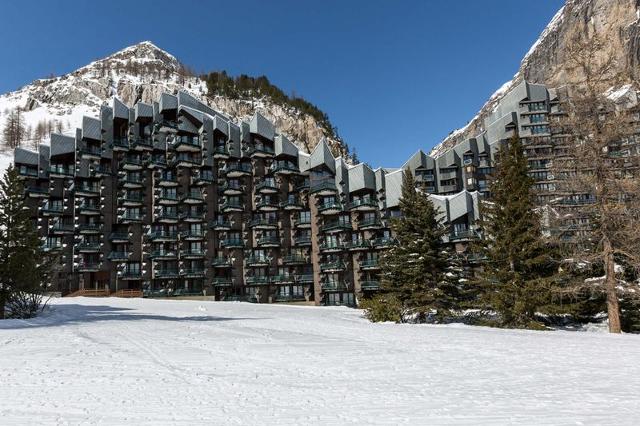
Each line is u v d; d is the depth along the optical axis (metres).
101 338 16.50
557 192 27.38
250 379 9.84
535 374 10.06
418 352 13.73
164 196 72.38
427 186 89.88
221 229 72.75
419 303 34.50
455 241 60.62
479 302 31.94
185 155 74.06
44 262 31.34
